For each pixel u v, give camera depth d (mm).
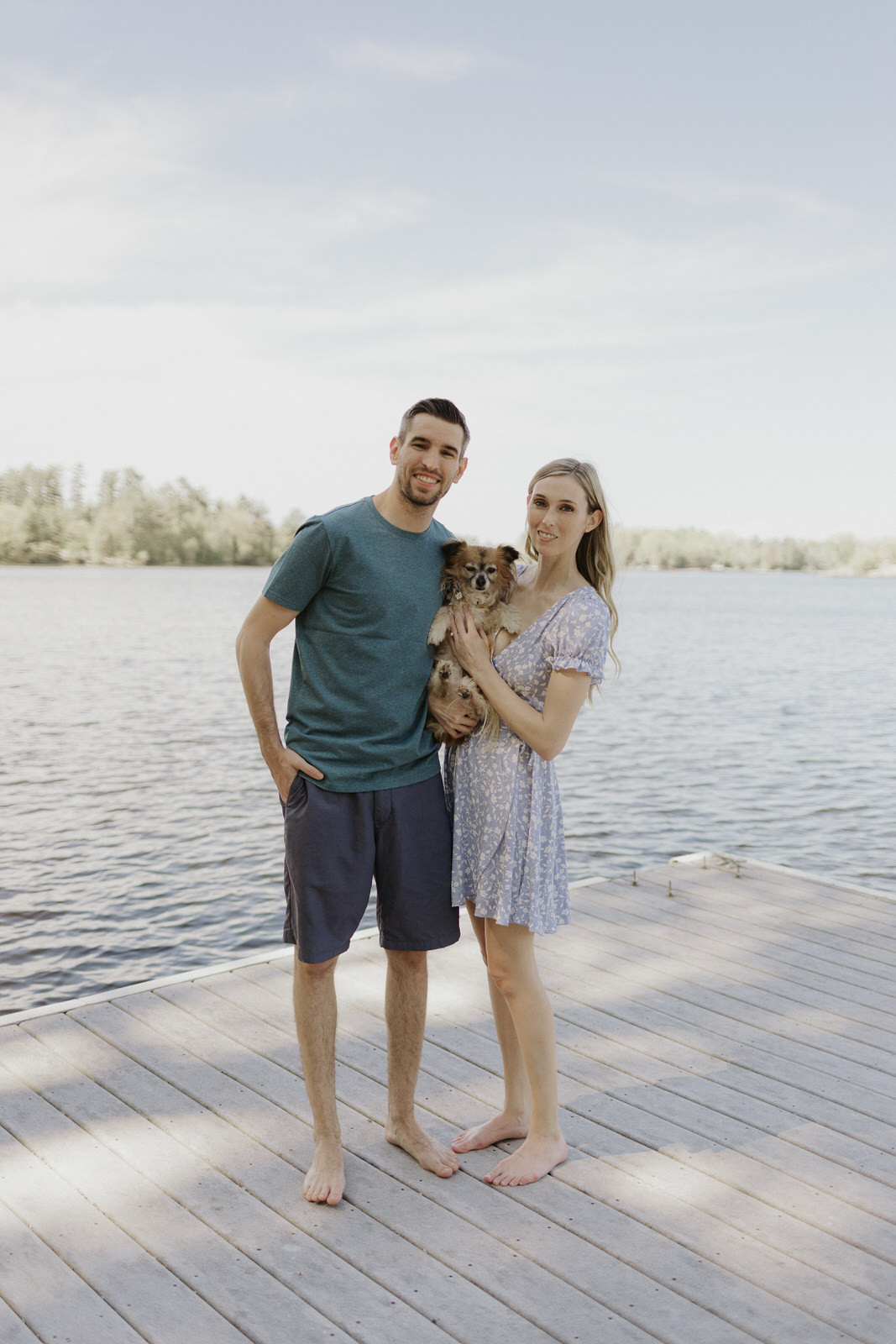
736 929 4035
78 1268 1995
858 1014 3246
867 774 12016
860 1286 1940
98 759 12203
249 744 13242
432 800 2355
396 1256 2047
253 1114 2613
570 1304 1896
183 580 77250
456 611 2320
